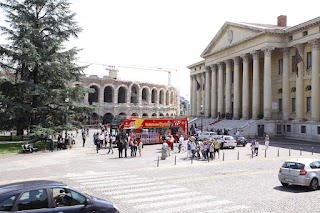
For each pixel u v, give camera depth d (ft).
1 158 96.84
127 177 66.54
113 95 301.02
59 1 131.13
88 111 133.08
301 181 54.80
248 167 80.84
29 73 129.39
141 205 44.96
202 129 205.67
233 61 222.07
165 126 150.41
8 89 122.42
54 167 80.38
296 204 45.68
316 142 151.84
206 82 250.98
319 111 159.22
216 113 237.25
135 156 103.40
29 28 122.52
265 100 180.24
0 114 119.75
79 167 80.48
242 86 220.43
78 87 130.11
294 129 170.30
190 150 99.86
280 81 189.16
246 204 45.57
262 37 181.47
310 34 161.68
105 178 65.36
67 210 30.45
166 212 41.75
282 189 55.98
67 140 124.77
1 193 28.68
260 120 178.29
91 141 160.15
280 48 180.96
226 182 61.57
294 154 108.88
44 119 123.75
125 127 140.26
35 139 118.32
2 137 144.46
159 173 71.72
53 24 130.41
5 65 125.49
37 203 29.37
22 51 117.91
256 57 188.55
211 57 239.91
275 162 89.92
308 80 167.53
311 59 165.89
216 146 98.94
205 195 50.88
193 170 76.02
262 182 61.93
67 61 129.80
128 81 309.83
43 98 126.52
